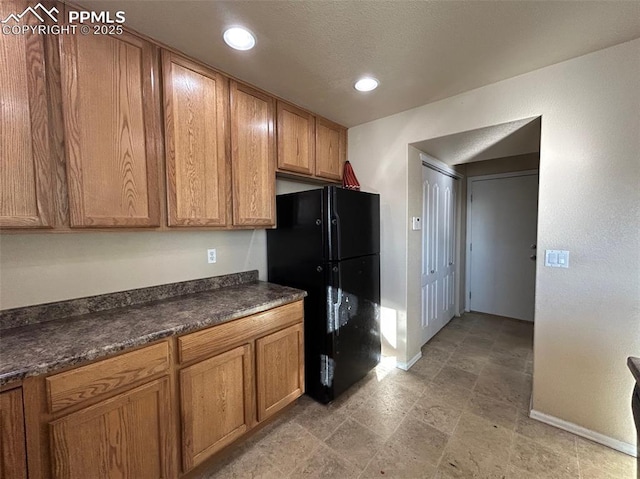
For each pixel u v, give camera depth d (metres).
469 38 1.42
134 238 1.66
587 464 1.46
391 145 2.46
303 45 1.46
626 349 1.53
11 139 1.04
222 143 1.72
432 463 1.49
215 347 1.43
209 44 1.44
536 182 3.54
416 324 2.65
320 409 1.95
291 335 1.85
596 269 1.59
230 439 1.51
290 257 2.17
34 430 0.94
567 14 1.25
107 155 1.27
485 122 1.93
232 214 1.79
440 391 2.15
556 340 1.73
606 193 1.55
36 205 1.10
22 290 1.31
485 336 3.22
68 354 1.00
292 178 2.51
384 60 1.60
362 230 2.22
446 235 3.53
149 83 1.39
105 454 1.09
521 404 1.98
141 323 1.32
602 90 1.54
